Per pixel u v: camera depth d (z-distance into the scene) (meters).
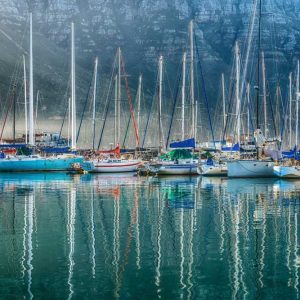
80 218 37.97
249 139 99.56
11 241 30.22
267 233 32.66
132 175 84.31
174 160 83.50
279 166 73.69
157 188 60.88
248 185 64.50
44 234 32.12
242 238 31.27
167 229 33.81
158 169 82.00
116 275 24.12
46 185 65.06
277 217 38.59
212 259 26.67
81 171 89.50
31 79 100.88
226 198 50.31
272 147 83.19
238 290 22.39
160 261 26.27
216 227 34.62
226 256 27.23
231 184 66.06
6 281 23.30
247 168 74.94
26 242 30.02
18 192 56.19
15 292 22.08
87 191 57.28
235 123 102.69
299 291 22.30
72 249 28.44
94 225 35.09
